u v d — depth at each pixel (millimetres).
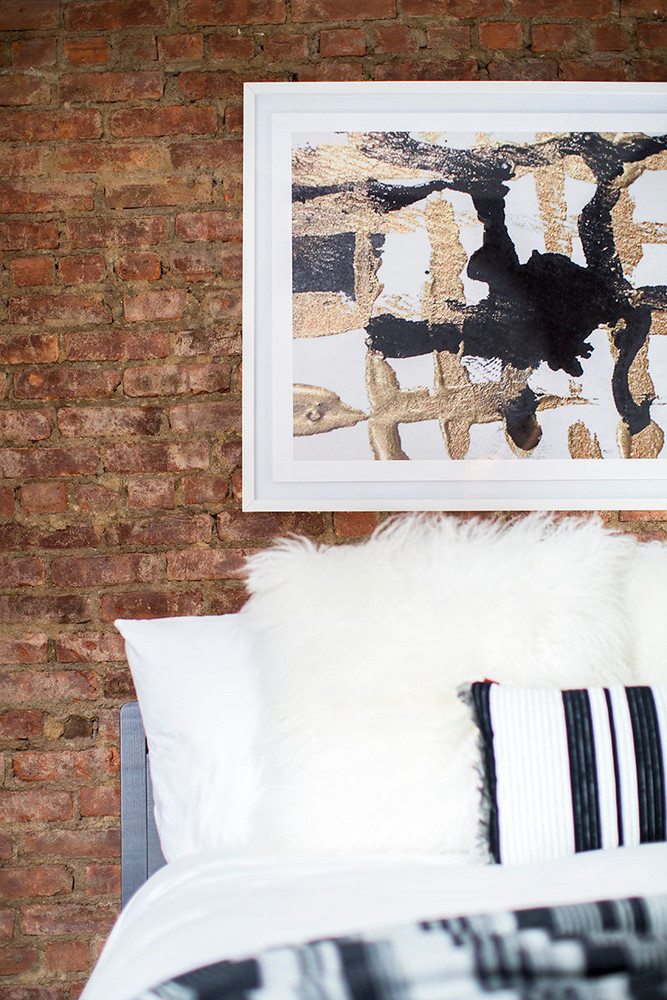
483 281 1953
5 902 1893
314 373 1934
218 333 1975
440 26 1998
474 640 1394
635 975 888
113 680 1931
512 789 1236
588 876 1061
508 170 1969
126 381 1970
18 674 1932
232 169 1979
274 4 1987
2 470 1958
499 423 1935
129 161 1979
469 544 1512
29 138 1978
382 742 1313
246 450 1916
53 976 1880
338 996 875
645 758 1245
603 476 1935
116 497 1960
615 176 1972
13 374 1967
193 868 1317
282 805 1332
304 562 1517
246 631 1553
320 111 1969
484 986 879
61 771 1918
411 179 1964
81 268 1974
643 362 1953
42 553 1950
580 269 1962
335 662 1391
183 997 875
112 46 1984
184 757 1475
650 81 2004
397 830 1284
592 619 1430
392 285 1948
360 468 1924
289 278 1944
